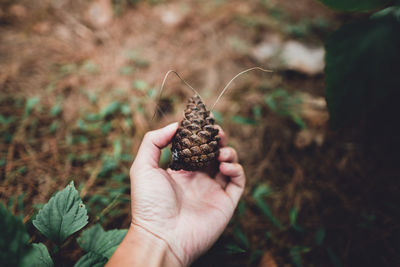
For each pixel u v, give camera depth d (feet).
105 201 1.09
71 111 1.34
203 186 0.97
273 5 2.00
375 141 1.31
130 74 1.48
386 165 1.26
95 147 1.26
